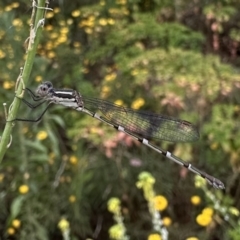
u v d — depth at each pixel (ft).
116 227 13.32
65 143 20.67
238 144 17.58
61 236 18.35
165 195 18.39
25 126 18.21
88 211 18.53
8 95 18.40
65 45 22.27
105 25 22.61
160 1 23.82
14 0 22.47
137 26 21.81
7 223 17.40
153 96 19.70
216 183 14.56
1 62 19.24
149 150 18.88
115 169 18.57
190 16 24.50
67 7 24.56
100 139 17.66
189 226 17.63
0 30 19.77
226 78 19.13
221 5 22.98
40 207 17.57
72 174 18.56
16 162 17.51
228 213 16.60
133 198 18.89
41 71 19.84
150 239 13.21
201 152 18.56
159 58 19.84
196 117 18.07
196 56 19.94
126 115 14.98
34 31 7.88
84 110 14.61
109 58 22.89
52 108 19.04
